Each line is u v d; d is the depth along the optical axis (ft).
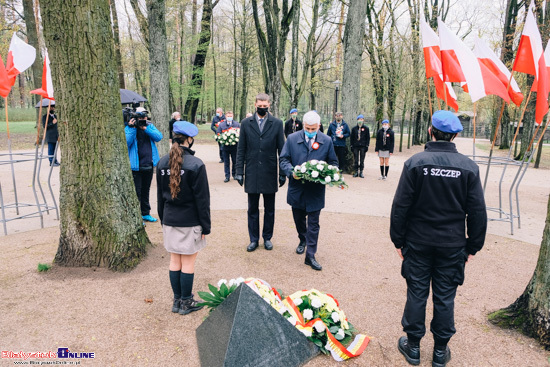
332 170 14.26
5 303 11.69
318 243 18.57
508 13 69.46
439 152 8.61
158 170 11.03
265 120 16.35
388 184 36.37
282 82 50.67
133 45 88.74
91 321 10.84
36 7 72.79
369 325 11.09
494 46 78.18
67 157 14.05
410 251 8.98
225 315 8.91
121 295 12.43
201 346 9.33
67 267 14.29
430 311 12.03
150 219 21.12
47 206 22.50
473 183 8.29
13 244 17.11
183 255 11.14
